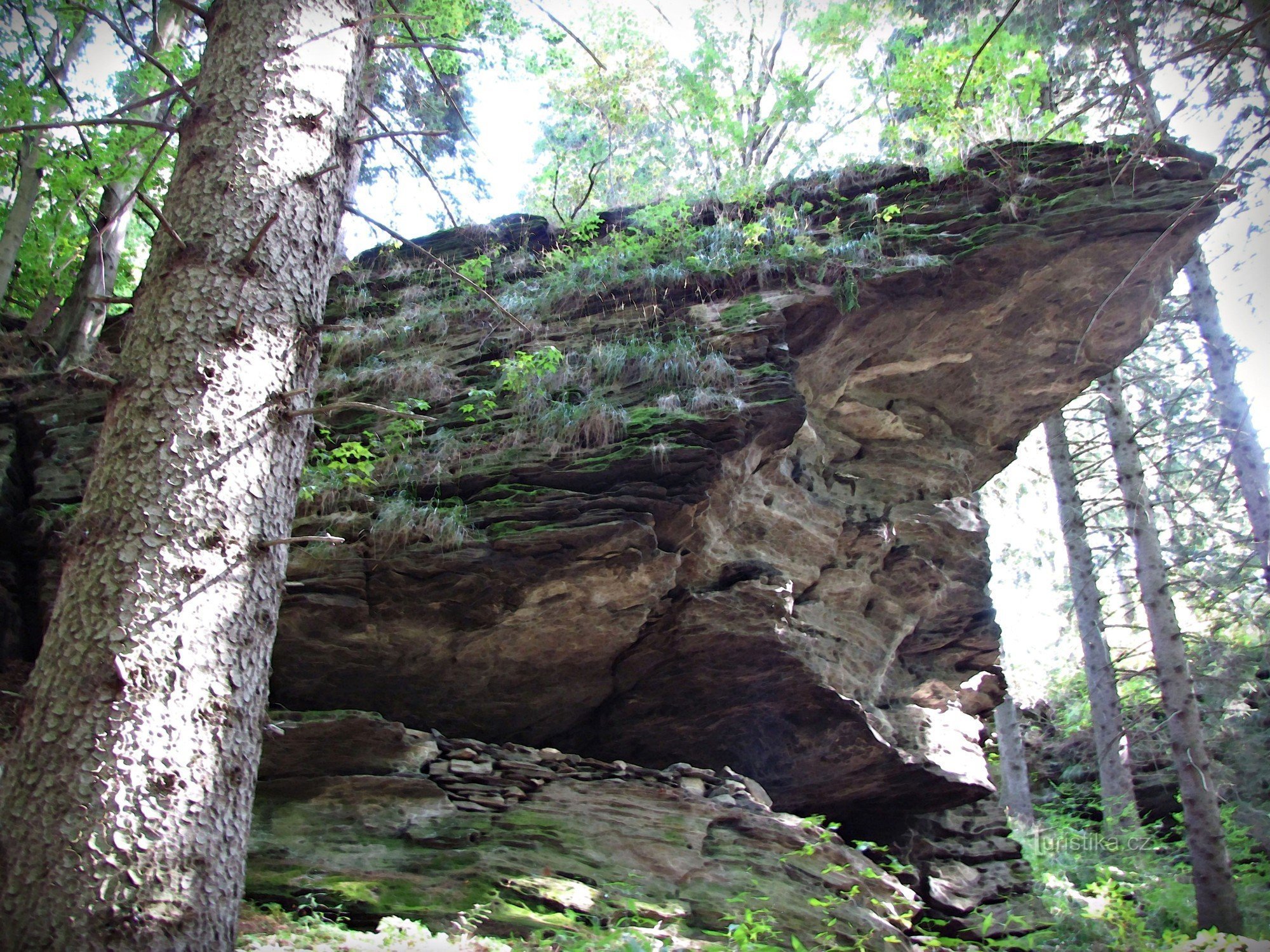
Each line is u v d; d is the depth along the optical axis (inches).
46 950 130.5
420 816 257.1
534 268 452.1
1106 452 715.4
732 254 403.5
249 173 186.5
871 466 407.5
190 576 155.8
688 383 349.7
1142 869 514.6
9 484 350.6
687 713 338.3
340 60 207.9
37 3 398.6
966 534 397.7
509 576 299.9
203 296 174.6
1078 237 377.1
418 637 303.0
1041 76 428.5
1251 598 621.6
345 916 218.7
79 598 152.4
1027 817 589.0
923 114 458.9
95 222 417.7
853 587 374.3
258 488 169.8
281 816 249.3
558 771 299.6
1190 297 613.3
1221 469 601.0
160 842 140.5
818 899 261.7
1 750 254.7
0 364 408.5
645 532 303.1
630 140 578.9
